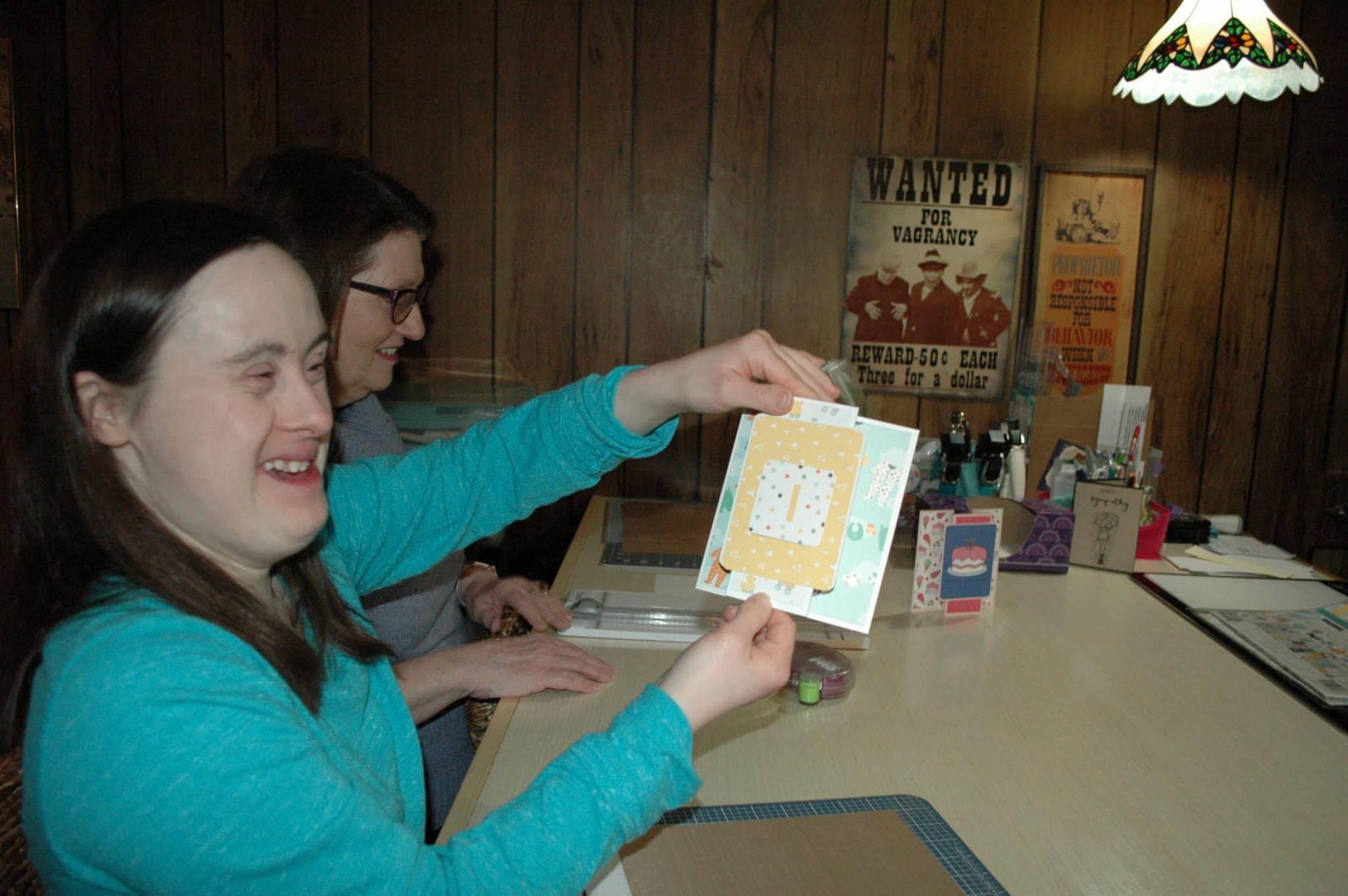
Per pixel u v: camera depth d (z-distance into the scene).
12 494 0.66
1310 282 2.35
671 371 1.00
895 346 2.35
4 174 2.21
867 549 0.93
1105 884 0.83
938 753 1.04
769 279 2.32
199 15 2.20
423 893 0.62
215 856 0.57
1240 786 0.99
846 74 2.25
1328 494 2.42
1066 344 2.35
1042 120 2.28
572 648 1.25
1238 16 1.66
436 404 2.15
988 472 1.89
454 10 2.22
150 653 0.59
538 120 2.26
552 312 2.32
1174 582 1.66
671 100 2.26
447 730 1.40
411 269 1.34
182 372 0.62
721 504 0.98
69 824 0.57
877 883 0.81
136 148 2.23
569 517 2.43
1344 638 1.39
